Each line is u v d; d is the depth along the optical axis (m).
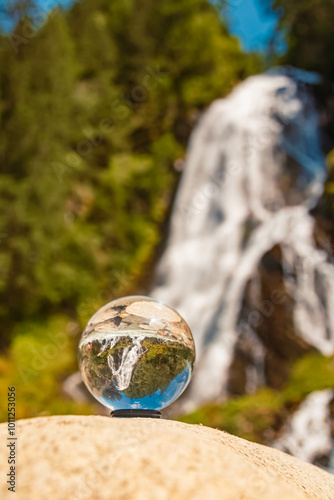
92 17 13.16
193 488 1.06
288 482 1.39
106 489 1.04
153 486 1.05
